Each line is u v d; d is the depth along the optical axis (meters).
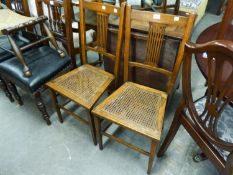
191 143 1.44
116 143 1.46
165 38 1.21
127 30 1.20
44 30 1.56
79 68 1.50
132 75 1.56
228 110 1.05
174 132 1.18
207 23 3.20
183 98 0.97
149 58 1.24
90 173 1.29
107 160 1.36
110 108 1.17
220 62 0.64
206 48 0.66
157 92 1.27
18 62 1.42
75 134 1.53
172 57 1.27
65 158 1.38
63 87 1.33
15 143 1.47
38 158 1.38
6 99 1.85
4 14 1.59
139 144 1.46
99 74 1.44
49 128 1.58
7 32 1.22
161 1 2.15
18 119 1.65
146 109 1.16
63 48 1.90
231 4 1.06
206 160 1.33
